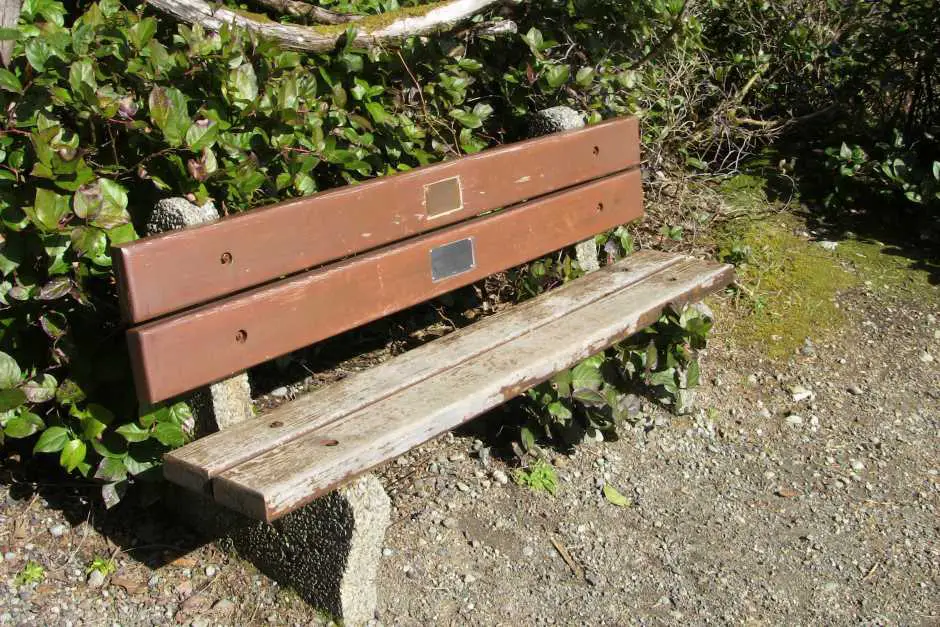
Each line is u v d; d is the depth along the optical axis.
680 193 4.84
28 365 2.73
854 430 3.74
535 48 3.77
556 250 3.58
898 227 5.02
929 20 5.12
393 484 3.18
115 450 2.67
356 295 2.78
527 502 3.18
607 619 2.78
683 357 3.50
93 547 2.78
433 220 3.00
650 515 3.22
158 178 2.75
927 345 4.20
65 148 2.56
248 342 2.52
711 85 5.15
